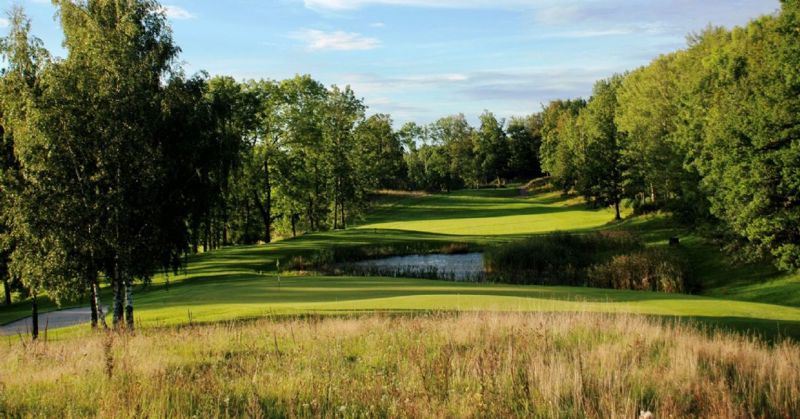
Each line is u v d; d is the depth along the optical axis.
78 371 9.62
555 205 89.62
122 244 20.38
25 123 19.97
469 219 78.81
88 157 20.52
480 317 13.71
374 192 108.44
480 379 7.84
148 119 21.06
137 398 7.53
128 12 21.95
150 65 22.28
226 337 12.75
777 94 29.98
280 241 54.12
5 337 20.42
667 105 52.75
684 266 34.72
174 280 34.62
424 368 8.98
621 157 62.66
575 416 6.86
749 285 31.70
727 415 6.87
